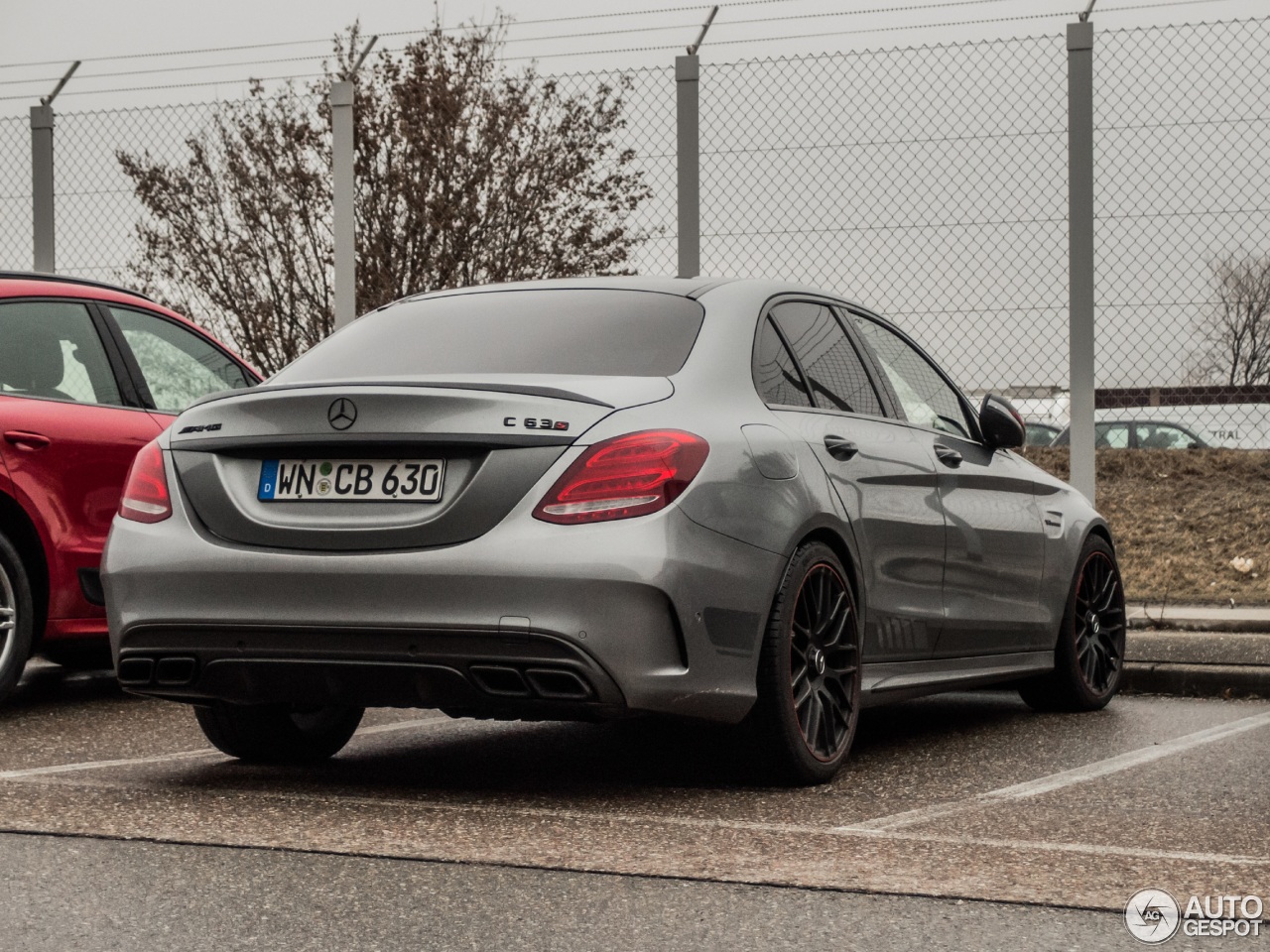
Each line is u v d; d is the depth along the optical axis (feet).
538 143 39.24
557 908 9.55
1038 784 14.15
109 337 20.30
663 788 13.76
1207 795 13.58
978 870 10.53
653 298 14.48
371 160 40.01
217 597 12.75
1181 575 29.48
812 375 15.01
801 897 9.85
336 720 15.39
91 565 19.26
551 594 11.85
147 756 15.71
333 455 12.67
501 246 39.63
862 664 14.82
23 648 18.49
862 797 13.41
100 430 19.53
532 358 13.70
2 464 18.40
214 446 13.10
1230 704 20.68
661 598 12.05
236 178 39.17
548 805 12.85
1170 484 34.71
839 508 14.19
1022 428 17.81
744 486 12.91
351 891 9.94
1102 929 9.15
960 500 16.76
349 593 12.27
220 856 10.84
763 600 13.00
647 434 12.32
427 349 14.23
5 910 9.43
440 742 16.85
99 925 9.14
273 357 38.96
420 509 12.29
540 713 12.53
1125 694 21.80
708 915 9.41
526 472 12.11
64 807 12.47
